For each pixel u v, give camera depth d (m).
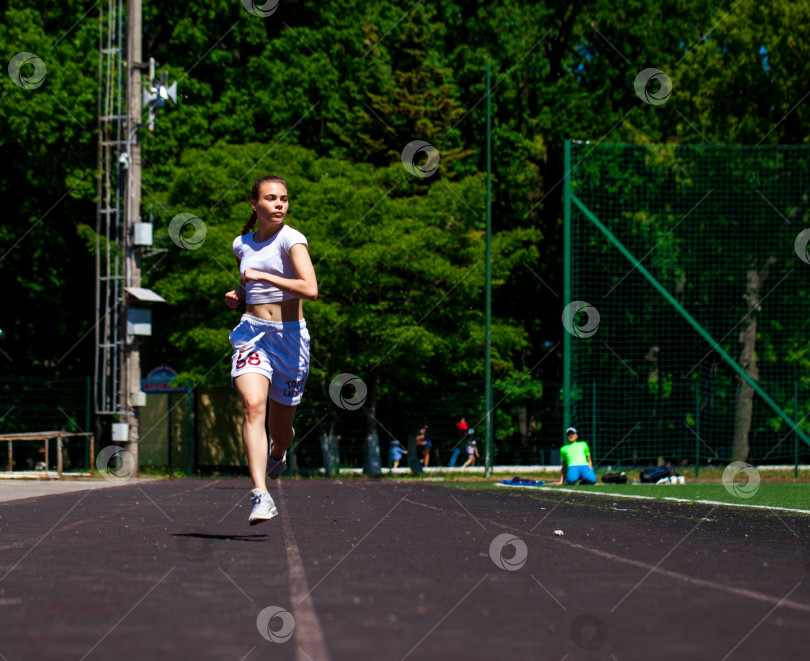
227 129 48.19
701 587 5.75
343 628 4.39
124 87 35.16
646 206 48.75
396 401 46.84
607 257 48.66
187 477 38.62
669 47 57.88
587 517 12.32
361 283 42.16
